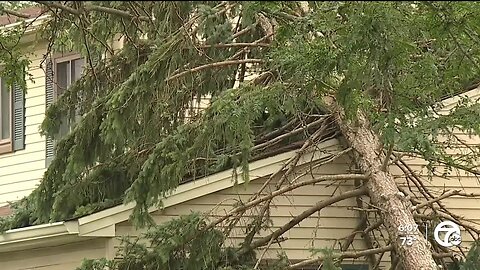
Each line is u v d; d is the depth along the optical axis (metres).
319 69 22.33
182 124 27.14
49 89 41.38
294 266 25.33
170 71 25.78
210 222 26.42
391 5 19.36
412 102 23.50
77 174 28.30
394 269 26.78
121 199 28.03
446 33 20.83
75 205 28.66
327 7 20.91
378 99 25.50
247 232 26.69
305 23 22.42
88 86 31.03
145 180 25.08
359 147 26.27
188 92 28.42
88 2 17.64
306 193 29.83
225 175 28.42
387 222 24.12
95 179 28.78
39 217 29.55
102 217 27.30
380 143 25.08
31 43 39.88
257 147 27.98
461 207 30.94
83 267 25.33
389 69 21.33
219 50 29.34
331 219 29.81
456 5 19.42
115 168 28.89
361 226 29.27
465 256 27.14
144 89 25.59
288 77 24.34
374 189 24.95
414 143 22.11
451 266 27.45
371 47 20.42
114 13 18.20
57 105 31.34
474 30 21.19
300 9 23.77
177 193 28.14
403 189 29.14
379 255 29.47
